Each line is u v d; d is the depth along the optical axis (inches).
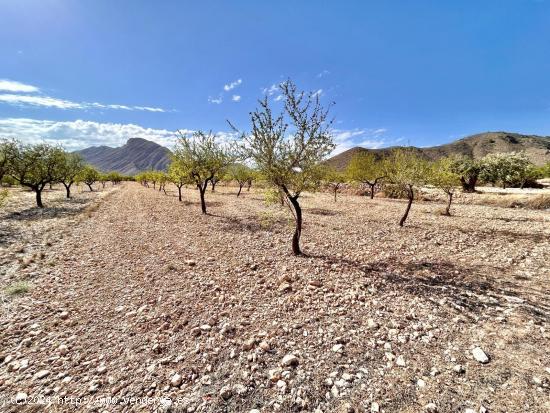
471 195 1615.4
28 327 323.6
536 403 202.8
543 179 2743.6
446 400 209.0
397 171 922.1
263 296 397.1
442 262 549.3
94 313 355.3
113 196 2233.0
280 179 550.0
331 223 987.9
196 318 339.3
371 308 358.0
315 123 522.0
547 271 490.0
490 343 280.8
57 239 762.2
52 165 1528.1
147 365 256.8
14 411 207.5
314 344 283.3
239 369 249.9
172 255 601.0
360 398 213.9
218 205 1562.5
